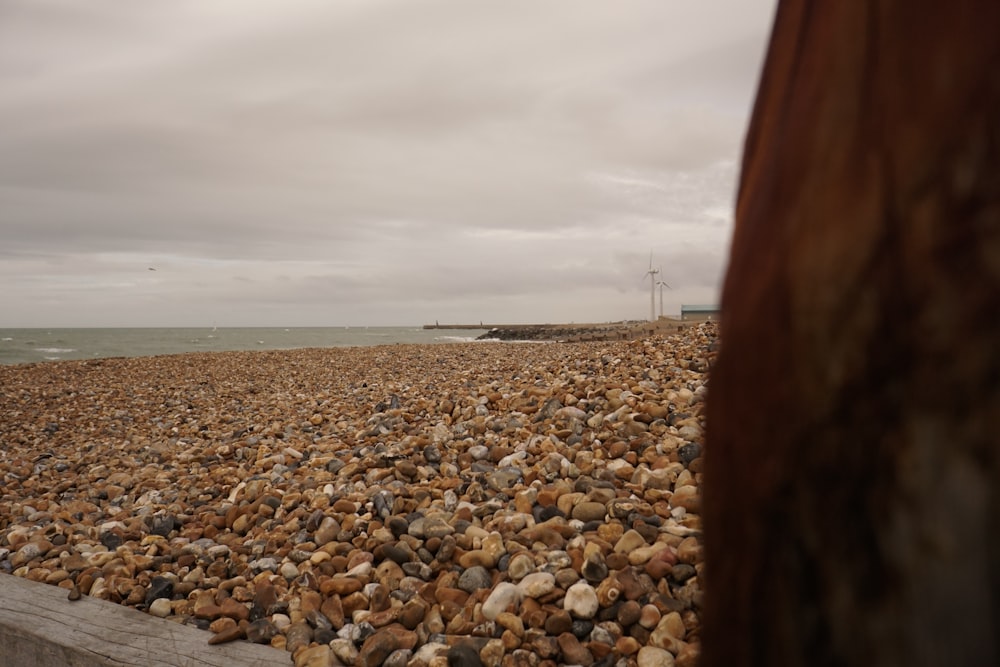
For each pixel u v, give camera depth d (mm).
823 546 271
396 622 2764
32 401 13578
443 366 16359
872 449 253
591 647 2393
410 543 3354
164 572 3559
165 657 2486
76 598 2957
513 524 3363
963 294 225
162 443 8172
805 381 287
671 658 2279
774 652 296
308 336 92812
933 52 250
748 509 317
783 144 326
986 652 210
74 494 5898
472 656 2367
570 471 3980
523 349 21312
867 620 249
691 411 4578
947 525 223
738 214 370
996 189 220
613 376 6027
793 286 298
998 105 223
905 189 251
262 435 7320
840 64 297
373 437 5719
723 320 359
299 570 3387
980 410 216
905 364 243
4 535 4480
